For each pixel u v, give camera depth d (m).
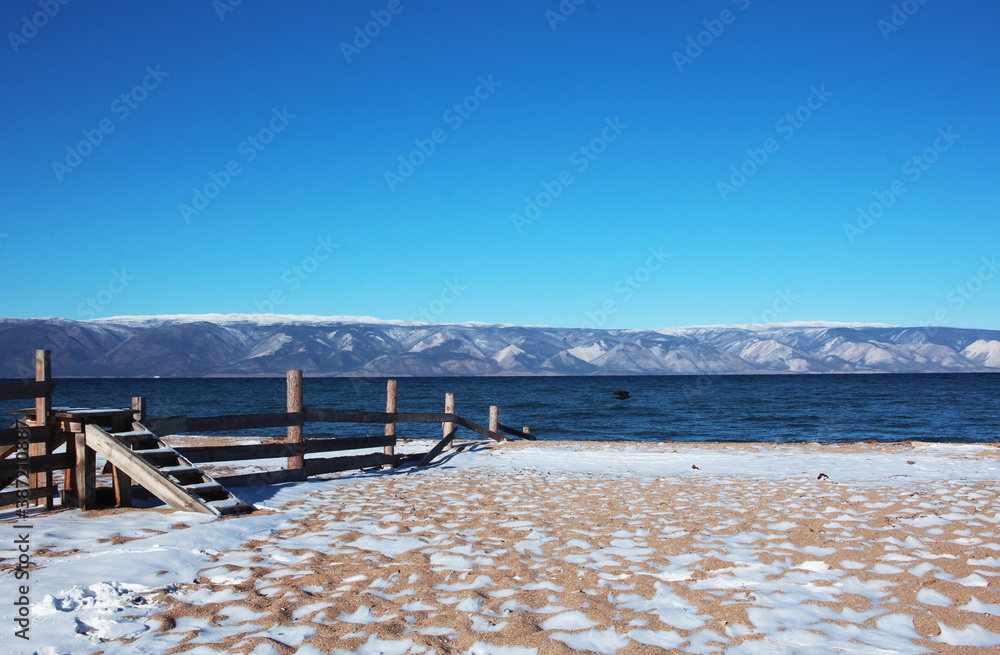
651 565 4.73
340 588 4.14
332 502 7.49
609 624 3.45
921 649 3.14
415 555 4.95
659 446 15.86
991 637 3.26
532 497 8.04
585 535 5.74
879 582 4.22
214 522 6.05
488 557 4.91
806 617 3.59
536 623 3.48
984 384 113.12
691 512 6.89
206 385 146.12
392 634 3.33
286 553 5.00
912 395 67.81
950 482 9.15
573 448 14.95
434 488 8.77
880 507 6.95
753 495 8.12
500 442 16.14
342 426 27.14
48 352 6.79
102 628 3.37
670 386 119.38
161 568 4.50
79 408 7.51
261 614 3.62
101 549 4.99
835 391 82.62
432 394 77.25
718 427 30.70
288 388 9.32
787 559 4.83
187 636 3.27
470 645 3.18
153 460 7.05
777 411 42.59
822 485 8.96
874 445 16.64
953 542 5.28
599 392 87.81
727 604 3.80
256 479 8.52
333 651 3.10
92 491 6.78
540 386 129.50
